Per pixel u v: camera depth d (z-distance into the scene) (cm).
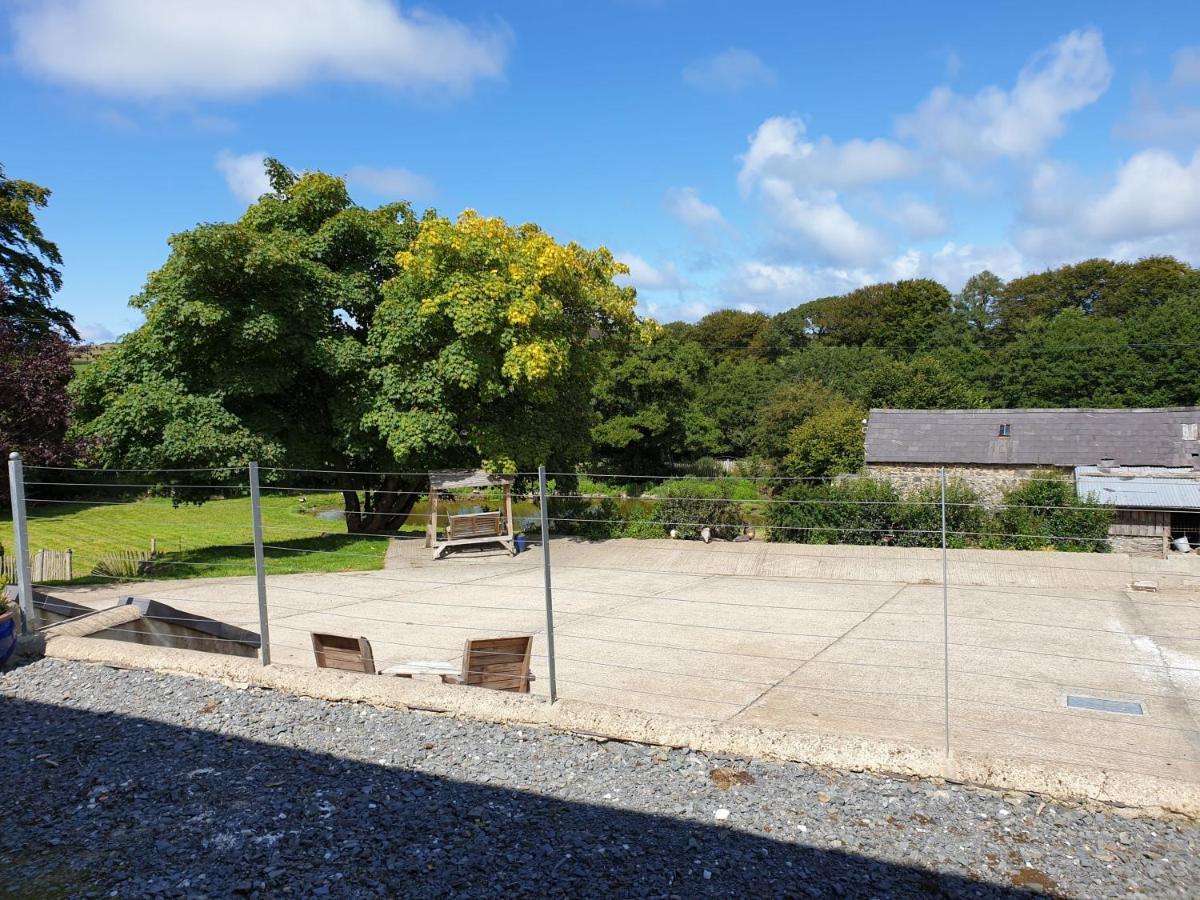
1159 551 1991
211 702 554
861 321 6875
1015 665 744
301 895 326
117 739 496
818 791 411
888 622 937
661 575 1291
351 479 1842
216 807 405
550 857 352
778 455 4634
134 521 2342
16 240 3027
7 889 336
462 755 464
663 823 381
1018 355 5119
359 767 450
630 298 1911
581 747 473
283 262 1494
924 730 565
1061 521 1489
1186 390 4459
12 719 534
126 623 732
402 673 617
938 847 356
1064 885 326
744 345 7244
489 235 1603
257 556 602
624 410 4247
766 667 740
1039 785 400
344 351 1558
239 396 1563
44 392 1232
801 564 1312
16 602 682
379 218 1838
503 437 1609
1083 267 6250
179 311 1445
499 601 1088
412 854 356
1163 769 489
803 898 319
